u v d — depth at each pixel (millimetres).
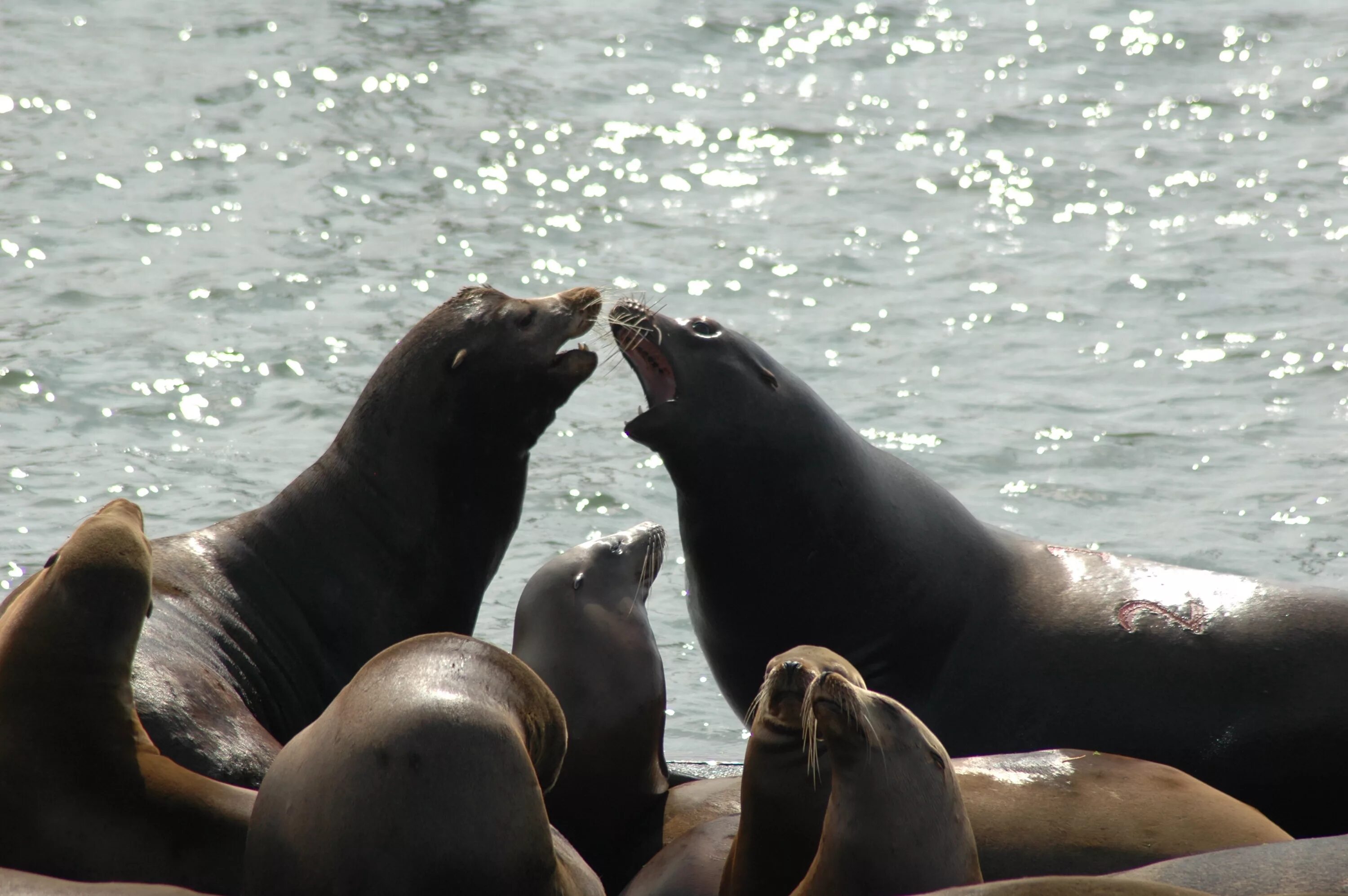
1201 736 26359
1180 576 28016
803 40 102438
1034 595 28016
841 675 19031
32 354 53500
